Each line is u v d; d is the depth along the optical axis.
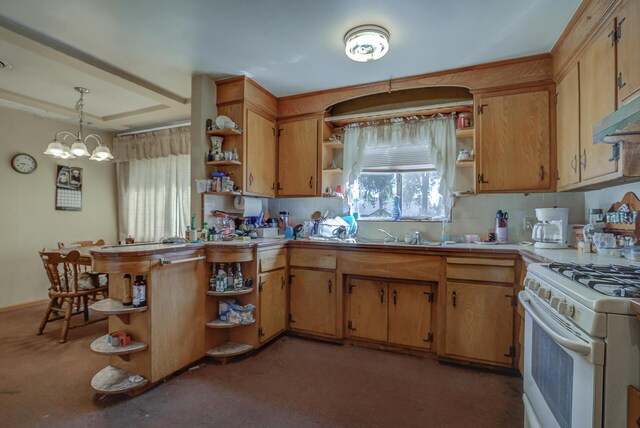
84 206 4.50
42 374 2.23
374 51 2.21
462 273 2.34
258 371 2.29
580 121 1.95
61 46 2.33
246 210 3.05
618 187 2.02
